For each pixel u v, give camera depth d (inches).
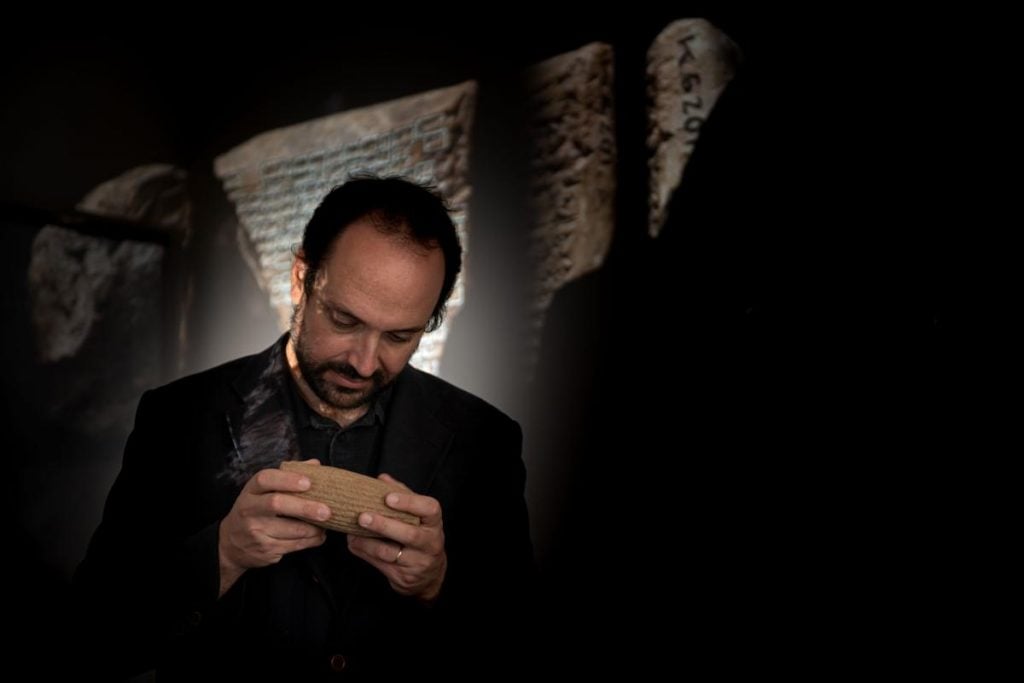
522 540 52.5
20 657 109.3
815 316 77.4
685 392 87.0
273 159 135.9
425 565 41.8
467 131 111.2
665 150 90.5
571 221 99.0
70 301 129.6
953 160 69.1
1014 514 63.4
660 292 90.2
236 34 146.8
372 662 46.8
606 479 93.1
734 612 80.7
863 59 76.1
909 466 69.8
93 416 131.8
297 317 47.9
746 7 86.0
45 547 123.9
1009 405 64.2
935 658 67.0
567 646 94.1
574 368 97.3
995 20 67.0
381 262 43.4
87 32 135.3
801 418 77.5
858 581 72.2
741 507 81.1
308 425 50.6
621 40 96.6
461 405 55.1
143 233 140.2
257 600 46.7
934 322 69.2
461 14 114.7
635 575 89.4
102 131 136.5
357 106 127.5
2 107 122.4
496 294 106.1
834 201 77.1
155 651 43.8
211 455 48.9
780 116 81.9
